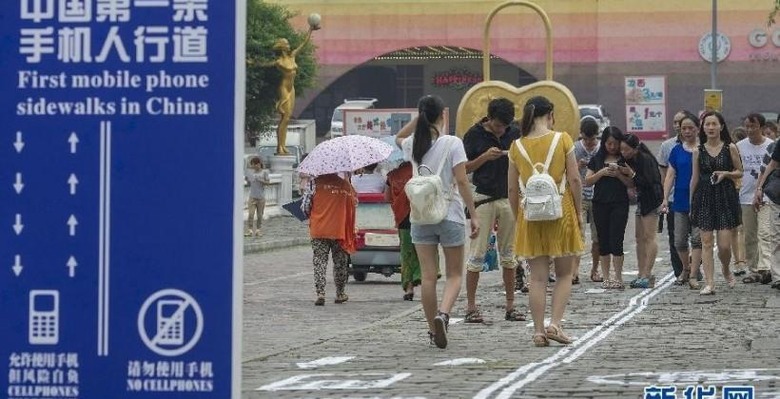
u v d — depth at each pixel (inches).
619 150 1759.4
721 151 1658.5
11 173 531.5
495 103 1343.5
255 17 5378.9
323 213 1669.5
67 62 527.2
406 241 1715.1
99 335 532.4
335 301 1704.0
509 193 1175.0
